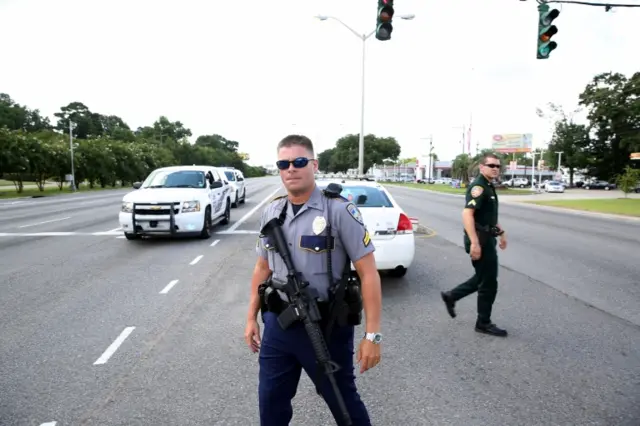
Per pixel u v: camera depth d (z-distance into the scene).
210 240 11.04
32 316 5.30
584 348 4.41
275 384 2.28
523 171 102.62
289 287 2.19
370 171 104.44
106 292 6.34
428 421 3.11
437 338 4.68
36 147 37.50
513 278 7.39
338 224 2.18
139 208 10.43
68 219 16.14
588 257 9.38
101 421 3.09
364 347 2.17
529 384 3.65
